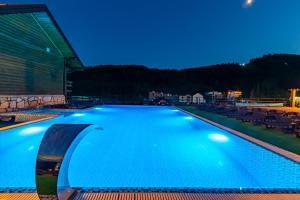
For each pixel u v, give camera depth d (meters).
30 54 16.02
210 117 13.52
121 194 3.38
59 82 21.00
